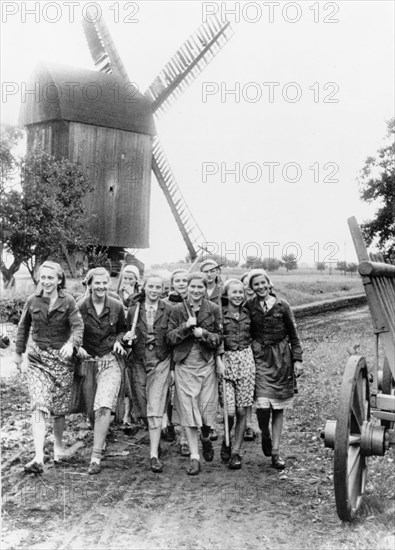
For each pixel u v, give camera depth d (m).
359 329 15.43
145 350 6.49
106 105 24.70
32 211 19.16
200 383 6.43
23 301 16.02
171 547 4.57
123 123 24.94
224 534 4.81
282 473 6.29
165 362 6.53
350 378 4.69
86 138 24.12
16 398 9.58
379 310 4.73
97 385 6.48
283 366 6.58
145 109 25.72
